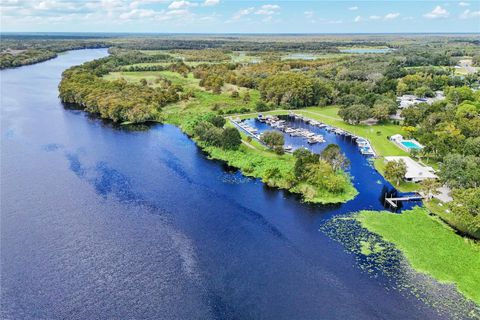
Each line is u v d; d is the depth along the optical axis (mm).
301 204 117062
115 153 158625
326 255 92062
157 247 94500
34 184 126938
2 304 75312
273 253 92812
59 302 76250
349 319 73250
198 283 82312
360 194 123250
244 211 112562
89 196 119688
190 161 151625
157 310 74812
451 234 99688
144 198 119375
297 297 78688
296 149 157000
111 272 85125
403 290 80375
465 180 113875
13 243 94562
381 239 98000
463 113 178750
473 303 76562
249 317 73625
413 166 141625
